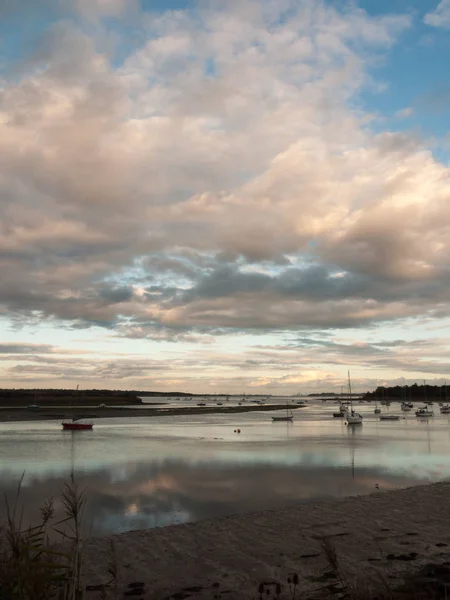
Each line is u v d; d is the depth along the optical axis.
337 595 7.93
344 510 16.02
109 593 8.95
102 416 108.62
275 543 12.34
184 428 69.19
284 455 34.12
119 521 15.50
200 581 9.67
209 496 19.52
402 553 11.13
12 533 3.71
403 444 43.12
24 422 86.06
